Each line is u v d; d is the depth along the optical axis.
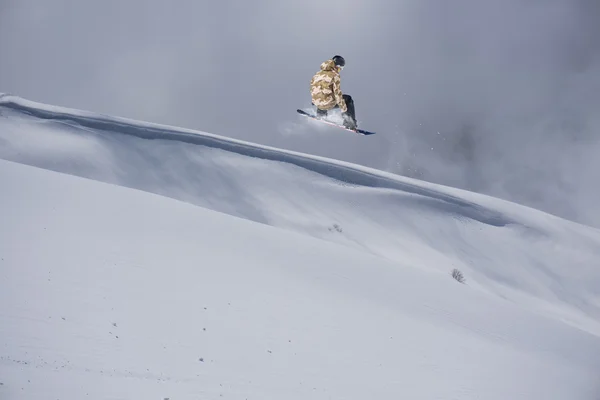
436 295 30.56
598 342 32.56
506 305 33.75
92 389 11.01
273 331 18.67
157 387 12.20
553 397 20.64
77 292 16.69
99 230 23.05
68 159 66.06
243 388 13.88
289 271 25.84
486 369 21.73
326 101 16.31
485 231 77.06
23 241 19.52
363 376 17.39
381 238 68.81
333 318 21.69
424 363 20.30
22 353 12.09
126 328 15.35
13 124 74.75
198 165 75.31
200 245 25.00
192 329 16.80
